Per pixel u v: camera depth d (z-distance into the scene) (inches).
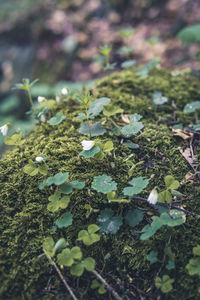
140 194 15.6
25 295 13.9
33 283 14.1
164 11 46.4
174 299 13.9
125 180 15.9
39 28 53.0
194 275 14.1
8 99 43.2
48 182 14.9
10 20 57.4
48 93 40.1
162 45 42.4
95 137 17.5
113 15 49.6
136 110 19.3
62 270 14.3
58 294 13.9
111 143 15.9
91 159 16.5
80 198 15.5
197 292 13.8
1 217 15.2
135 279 14.4
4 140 16.8
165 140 17.5
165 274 14.2
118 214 15.2
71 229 15.0
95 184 15.0
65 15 53.4
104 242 14.9
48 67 49.0
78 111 18.9
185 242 14.6
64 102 19.8
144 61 41.8
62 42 50.4
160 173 16.3
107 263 14.7
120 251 14.8
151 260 14.3
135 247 14.7
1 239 14.7
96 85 21.2
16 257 14.4
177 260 14.4
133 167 15.8
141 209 15.2
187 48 40.2
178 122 19.0
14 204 15.5
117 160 16.5
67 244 14.1
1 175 16.3
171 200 14.8
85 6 53.1
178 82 21.6
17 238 14.8
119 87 20.8
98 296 14.1
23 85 18.7
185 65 36.8
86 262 14.1
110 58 44.3
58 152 16.8
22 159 16.8
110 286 14.1
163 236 14.8
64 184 15.3
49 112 19.3
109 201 14.7
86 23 51.0
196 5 44.6
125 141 17.5
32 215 15.2
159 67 23.3
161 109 19.6
